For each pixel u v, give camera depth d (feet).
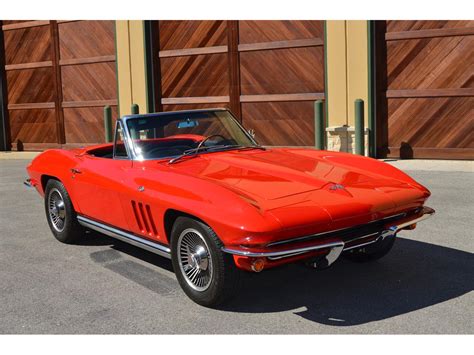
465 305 12.63
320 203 12.37
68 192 18.42
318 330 11.64
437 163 34.09
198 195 12.74
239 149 16.96
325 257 12.50
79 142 51.06
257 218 11.54
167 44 44.73
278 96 40.52
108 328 12.15
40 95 52.70
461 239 17.85
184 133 16.66
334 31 36.94
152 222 14.34
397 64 36.01
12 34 53.42
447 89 34.78
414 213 14.15
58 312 13.17
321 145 37.11
